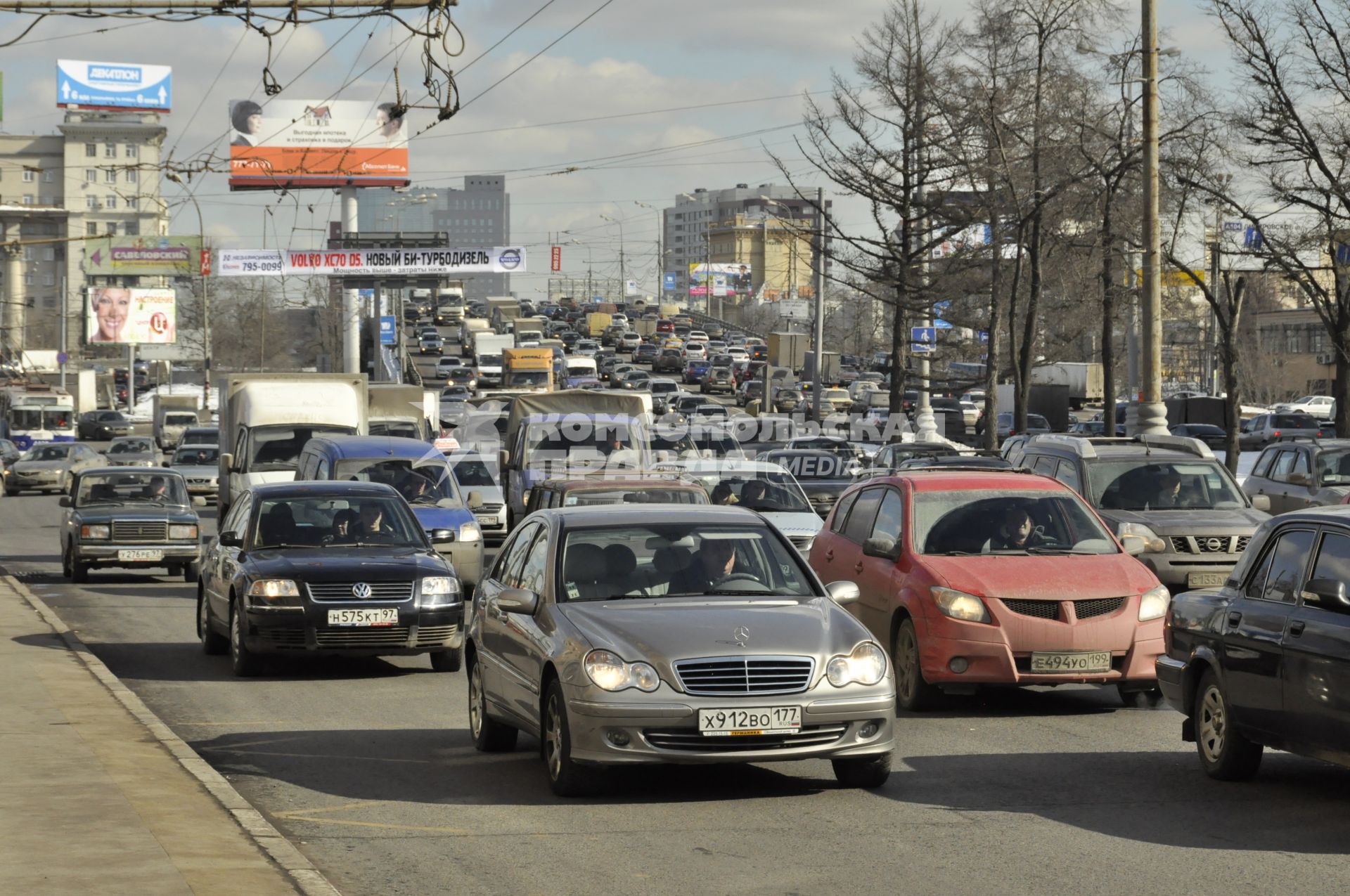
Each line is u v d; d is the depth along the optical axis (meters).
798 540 62.44
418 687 43.09
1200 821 25.17
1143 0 78.62
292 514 47.78
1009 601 36.06
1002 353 167.25
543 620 28.73
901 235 131.50
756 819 25.50
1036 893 20.66
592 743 26.22
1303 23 94.12
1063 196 110.25
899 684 38.16
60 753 30.05
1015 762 30.52
